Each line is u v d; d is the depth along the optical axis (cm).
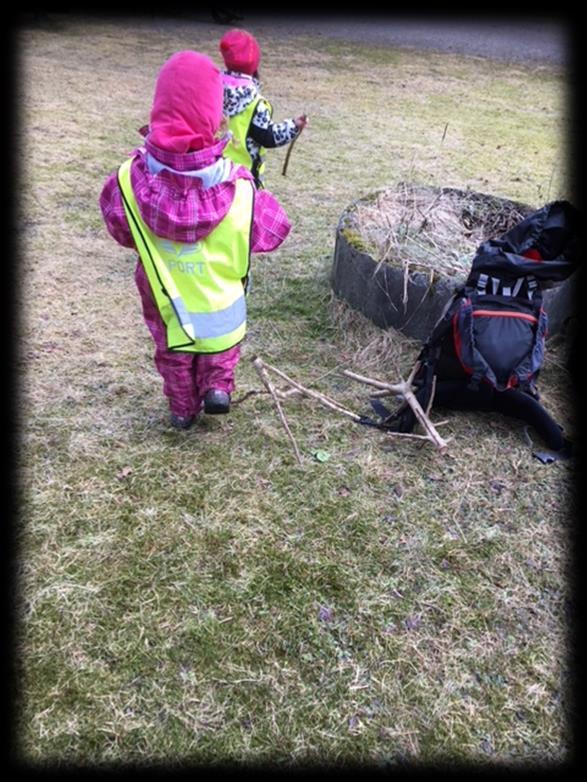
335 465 257
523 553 228
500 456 269
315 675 186
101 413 274
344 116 688
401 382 272
